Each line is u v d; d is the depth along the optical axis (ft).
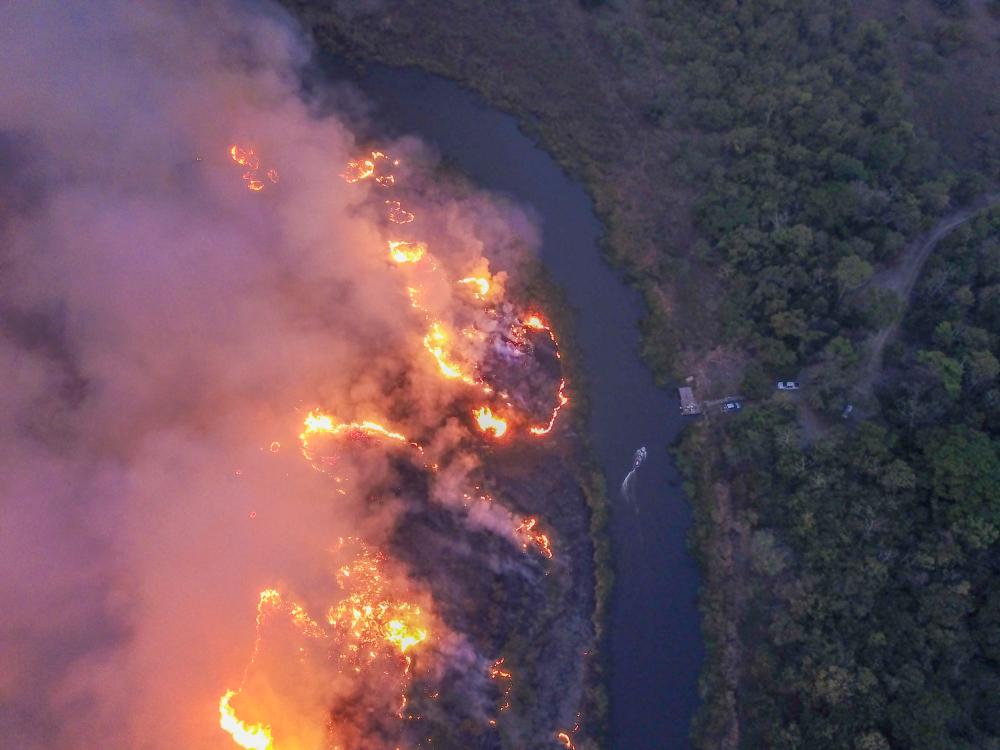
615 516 271.69
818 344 294.05
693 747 237.04
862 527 251.80
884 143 322.96
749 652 247.91
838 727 222.69
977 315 294.46
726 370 297.53
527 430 278.87
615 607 257.14
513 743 228.22
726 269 312.71
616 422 289.53
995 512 242.99
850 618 240.32
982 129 352.49
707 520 269.23
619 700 243.40
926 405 266.57
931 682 225.97
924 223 316.40
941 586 238.68
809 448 272.92
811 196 315.58
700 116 353.72
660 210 334.24
